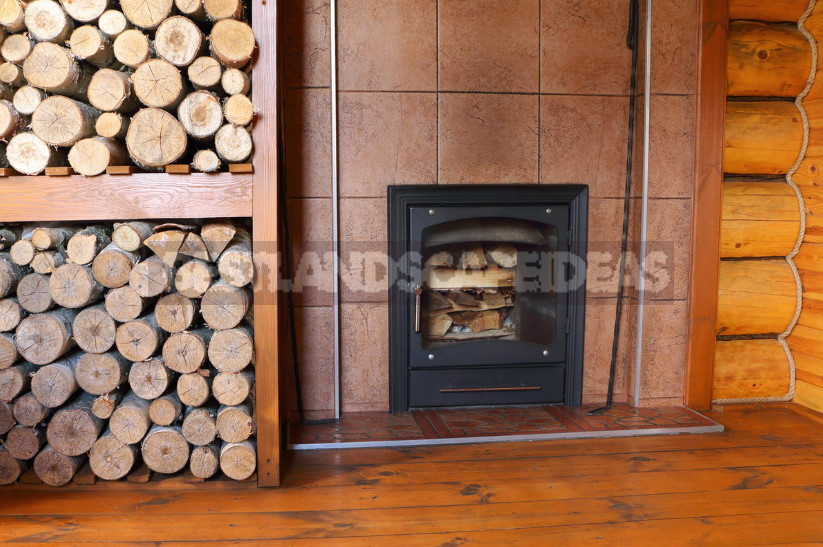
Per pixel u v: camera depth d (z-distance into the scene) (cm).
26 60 189
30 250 198
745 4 283
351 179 261
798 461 229
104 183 195
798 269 297
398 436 247
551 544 173
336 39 255
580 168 273
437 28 260
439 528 181
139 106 209
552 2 266
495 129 266
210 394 213
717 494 203
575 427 257
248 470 207
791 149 290
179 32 189
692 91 270
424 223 264
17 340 199
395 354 270
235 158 196
